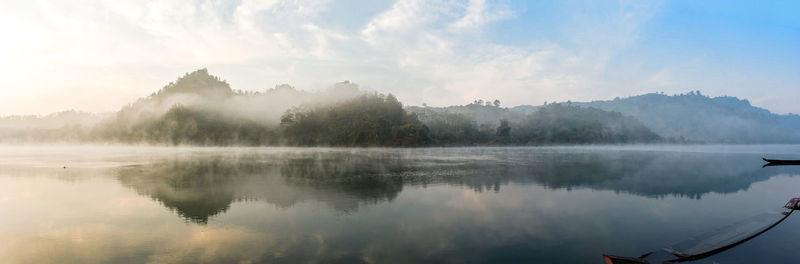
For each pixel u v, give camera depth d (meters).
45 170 50.31
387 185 35.38
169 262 14.98
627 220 21.86
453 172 48.16
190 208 24.77
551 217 22.41
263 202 26.84
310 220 21.47
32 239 17.98
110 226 20.23
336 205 25.78
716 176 45.72
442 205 25.80
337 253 15.93
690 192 32.56
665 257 16.16
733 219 22.48
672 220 22.05
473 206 25.52
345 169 52.69
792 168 57.62
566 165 60.25
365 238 18.00
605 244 17.44
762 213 23.83
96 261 15.22
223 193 30.64
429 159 77.25
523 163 64.94
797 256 16.56
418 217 22.22
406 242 17.41
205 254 15.81
